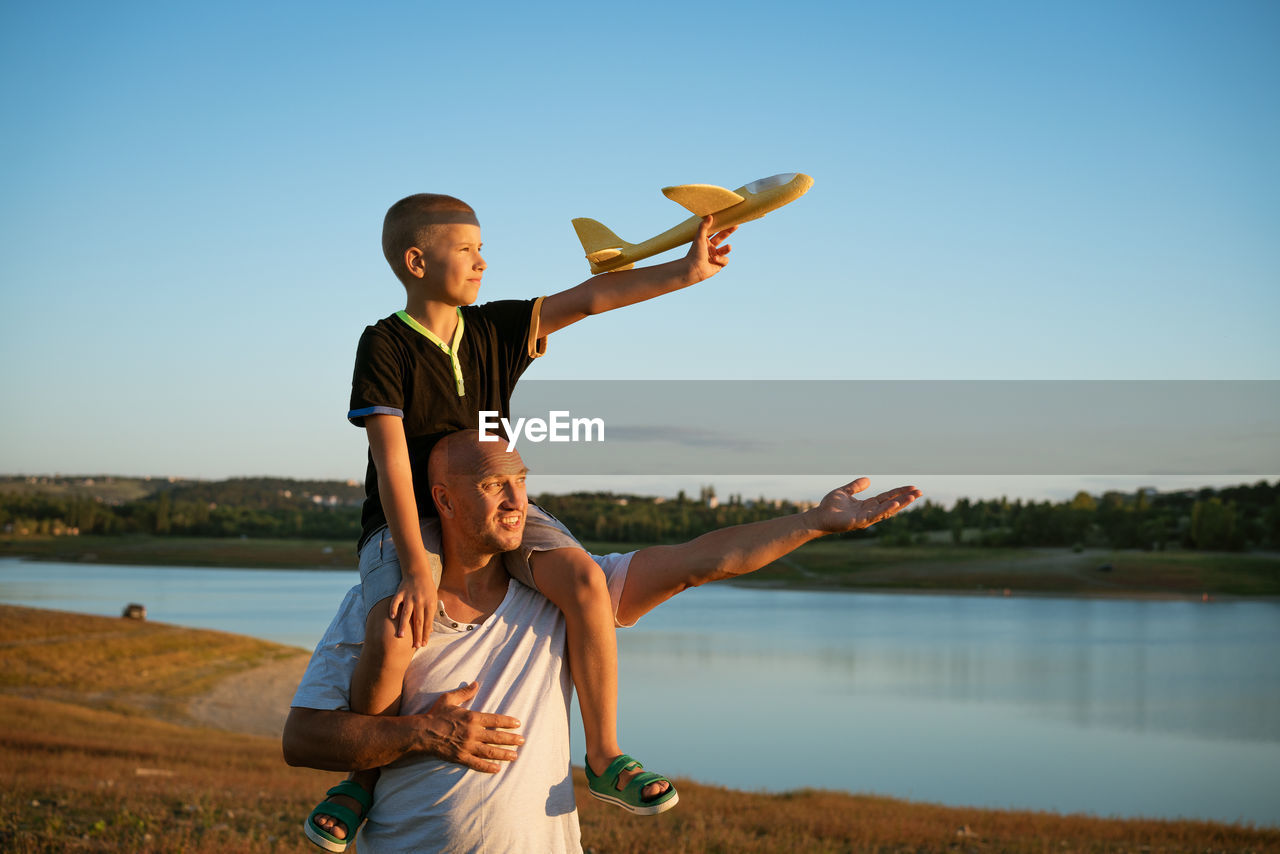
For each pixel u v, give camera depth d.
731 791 20.38
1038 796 28.81
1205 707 48.66
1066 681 57.81
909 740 39.03
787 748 36.94
